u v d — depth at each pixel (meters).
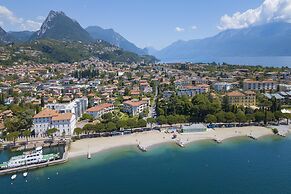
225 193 127.94
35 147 191.00
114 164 162.50
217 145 192.62
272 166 156.38
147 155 175.50
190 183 138.00
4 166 157.00
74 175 149.50
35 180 145.00
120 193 129.50
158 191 130.62
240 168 154.62
